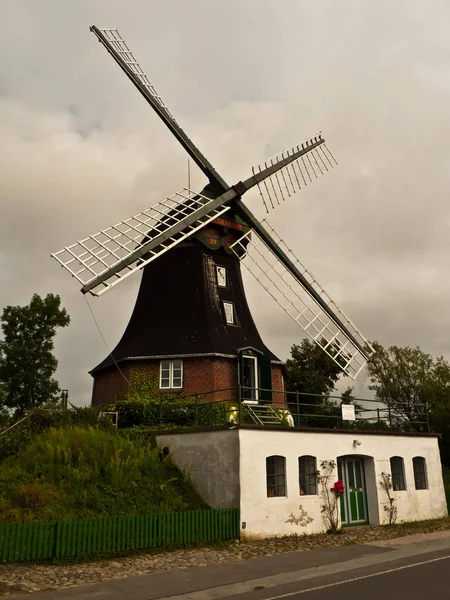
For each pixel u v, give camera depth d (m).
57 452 15.77
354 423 24.31
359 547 14.53
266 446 16.42
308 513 16.89
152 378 24.33
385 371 39.56
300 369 40.28
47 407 19.67
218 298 26.66
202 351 24.22
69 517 13.36
